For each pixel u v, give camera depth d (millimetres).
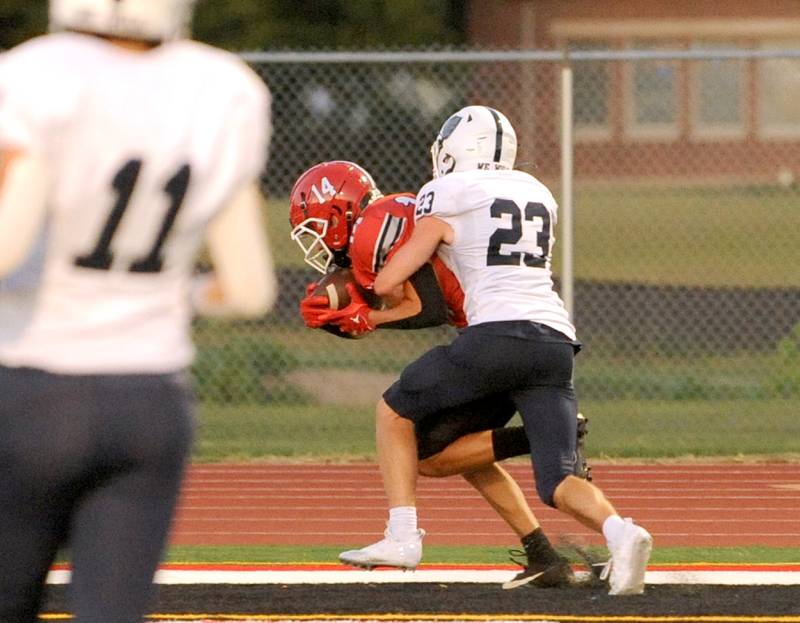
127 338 11203
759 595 22438
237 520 30109
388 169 60250
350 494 33344
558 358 21438
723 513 31047
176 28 11570
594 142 116500
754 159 119500
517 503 22797
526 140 85938
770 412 44906
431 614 21047
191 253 11555
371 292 22641
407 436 22109
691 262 70500
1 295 11094
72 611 11414
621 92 116188
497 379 21328
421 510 31281
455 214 21594
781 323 55781
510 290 21422
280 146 67562
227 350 47438
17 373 11047
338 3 92938
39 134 10789
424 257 21547
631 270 67875
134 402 11156
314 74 78375
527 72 84562
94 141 10969
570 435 21500
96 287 11125
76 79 10930
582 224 82750
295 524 29719
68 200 10961
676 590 22766
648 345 53219
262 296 11953
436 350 21875
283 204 73000
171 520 11594
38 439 11000
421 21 95062
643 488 34156
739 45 135625
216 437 40875
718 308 56938
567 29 132125
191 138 11258
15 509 11281
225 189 11492
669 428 42406
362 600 22016
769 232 79438
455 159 22328
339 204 22812
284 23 90875
